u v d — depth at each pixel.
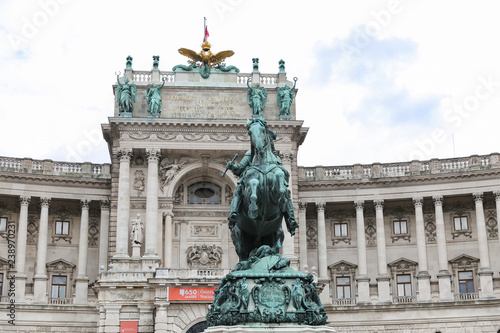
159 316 62.59
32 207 78.44
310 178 80.56
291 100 75.12
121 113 73.12
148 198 71.00
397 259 79.56
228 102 75.69
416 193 78.62
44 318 72.88
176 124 72.56
